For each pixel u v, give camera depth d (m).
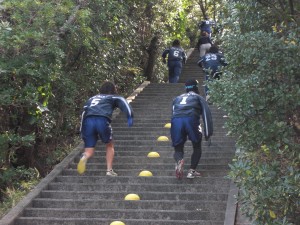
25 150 10.77
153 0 17.31
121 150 11.00
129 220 8.00
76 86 11.98
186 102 9.12
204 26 19.12
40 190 9.03
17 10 9.51
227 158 10.07
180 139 8.98
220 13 8.98
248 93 6.54
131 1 15.72
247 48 6.62
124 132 12.03
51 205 8.67
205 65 12.76
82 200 8.63
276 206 6.02
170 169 9.94
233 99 6.59
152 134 11.92
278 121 6.59
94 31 12.00
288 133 6.45
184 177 9.26
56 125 11.56
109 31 13.51
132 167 10.07
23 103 9.88
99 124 9.06
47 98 10.37
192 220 7.99
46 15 9.47
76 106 12.45
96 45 12.28
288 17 7.54
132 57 16.92
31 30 9.25
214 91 6.95
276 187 5.89
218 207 8.30
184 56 18.11
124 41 15.12
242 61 6.80
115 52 14.32
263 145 6.50
